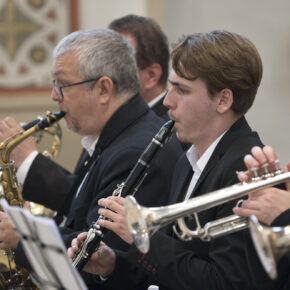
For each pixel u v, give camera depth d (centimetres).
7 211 686
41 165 1208
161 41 1316
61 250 623
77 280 636
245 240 727
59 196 1207
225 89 802
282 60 2523
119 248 938
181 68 805
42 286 729
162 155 1008
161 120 1082
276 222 680
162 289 884
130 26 1309
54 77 1061
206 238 713
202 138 831
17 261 980
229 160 798
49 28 2167
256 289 737
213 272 752
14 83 2148
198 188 816
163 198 981
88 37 1055
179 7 2375
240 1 2473
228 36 808
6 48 2127
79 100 1047
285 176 697
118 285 916
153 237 799
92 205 976
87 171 1059
